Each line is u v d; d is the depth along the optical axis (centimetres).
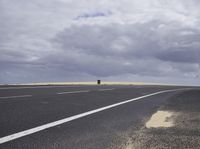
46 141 667
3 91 1847
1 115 951
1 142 643
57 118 950
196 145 639
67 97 1653
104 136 736
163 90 2838
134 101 1582
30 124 837
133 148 630
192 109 1228
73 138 705
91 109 1194
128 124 902
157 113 1136
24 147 613
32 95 1655
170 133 763
